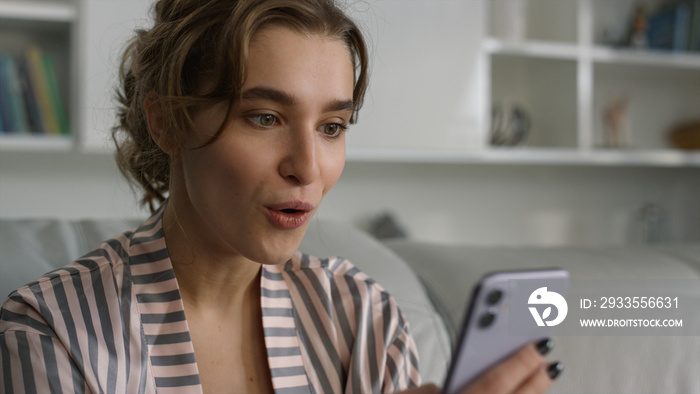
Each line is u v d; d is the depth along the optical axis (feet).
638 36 8.04
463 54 6.70
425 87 6.53
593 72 8.32
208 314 2.21
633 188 9.00
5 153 6.33
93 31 5.39
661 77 8.71
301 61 1.86
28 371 1.86
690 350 3.49
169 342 2.06
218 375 2.17
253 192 1.89
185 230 2.13
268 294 2.35
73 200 6.57
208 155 1.90
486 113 7.45
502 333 1.59
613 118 8.13
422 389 1.85
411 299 3.44
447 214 8.04
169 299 2.10
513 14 7.38
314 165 1.87
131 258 2.16
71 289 2.02
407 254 4.19
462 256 4.01
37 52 5.84
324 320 2.48
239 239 1.94
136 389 1.98
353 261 3.51
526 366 1.60
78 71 5.52
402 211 7.82
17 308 1.97
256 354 2.28
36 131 5.79
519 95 8.22
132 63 2.37
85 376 1.91
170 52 2.02
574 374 3.28
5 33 6.11
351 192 7.57
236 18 1.83
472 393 1.57
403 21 6.41
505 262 3.90
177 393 2.02
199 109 1.90
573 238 8.71
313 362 2.39
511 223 8.37
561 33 7.69
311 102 1.87
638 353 3.40
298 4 1.86
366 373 2.51
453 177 8.06
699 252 4.29
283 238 1.94
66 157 6.52
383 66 6.21
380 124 6.36
